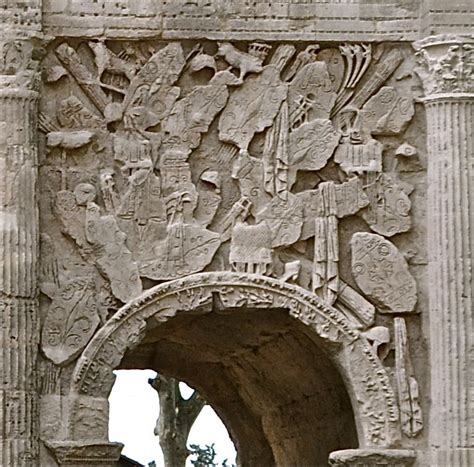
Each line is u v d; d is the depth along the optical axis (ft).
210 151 112.16
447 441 109.70
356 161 112.68
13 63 109.50
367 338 111.24
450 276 110.73
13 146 108.99
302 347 115.34
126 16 111.45
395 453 110.11
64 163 110.93
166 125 111.75
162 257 110.63
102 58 111.34
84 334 109.50
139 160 111.34
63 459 108.27
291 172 112.16
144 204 111.04
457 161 111.34
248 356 122.72
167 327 114.21
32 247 108.68
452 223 111.04
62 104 111.04
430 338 111.14
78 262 110.32
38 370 108.88
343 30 112.78
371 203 112.47
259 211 111.75
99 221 110.42
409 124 113.09
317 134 112.47
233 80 112.16
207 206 111.65
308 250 112.06
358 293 111.75
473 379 110.01
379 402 110.83
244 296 110.63
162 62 111.86
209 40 112.06
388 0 113.09
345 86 112.98
